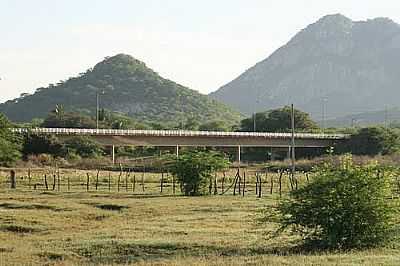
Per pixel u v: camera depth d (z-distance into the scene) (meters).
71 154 100.00
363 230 22.55
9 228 30.34
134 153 127.94
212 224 30.77
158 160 95.19
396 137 119.56
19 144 87.81
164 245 23.83
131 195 50.25
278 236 24.98
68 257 21.98
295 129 141.25
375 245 22.52
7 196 47.12
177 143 111.94
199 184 51.50
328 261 18.17
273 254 21.28
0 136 75.00
